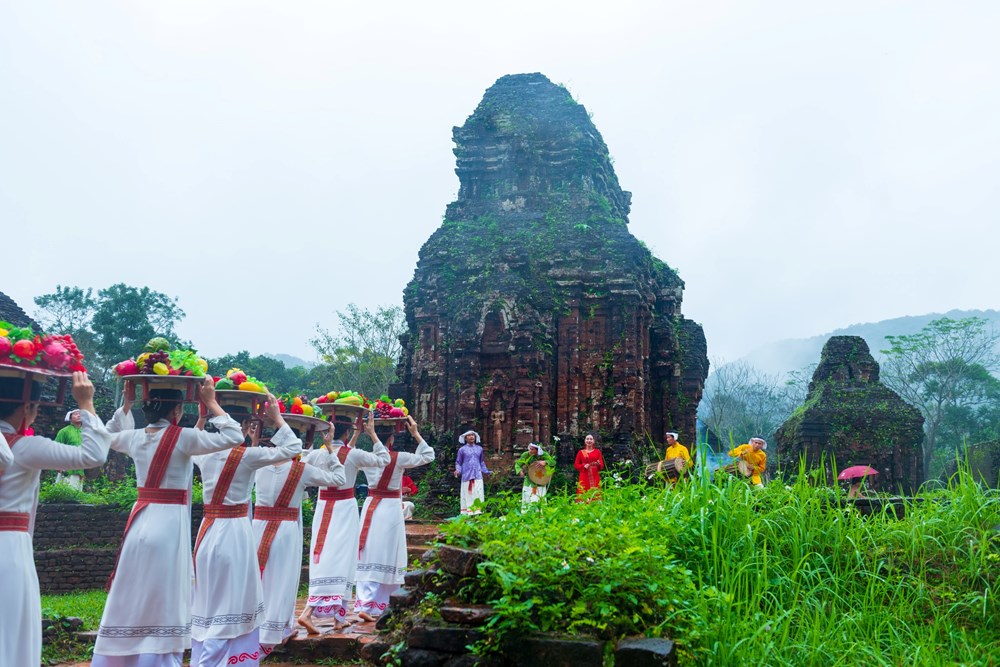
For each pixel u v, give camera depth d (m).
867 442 32.94
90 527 16.89
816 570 6.29
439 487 19.75
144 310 49.56
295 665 7.96
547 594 5.12
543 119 23.38
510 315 20.42
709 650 5.08
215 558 6.54
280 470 7.85
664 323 23.20
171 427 6.18
